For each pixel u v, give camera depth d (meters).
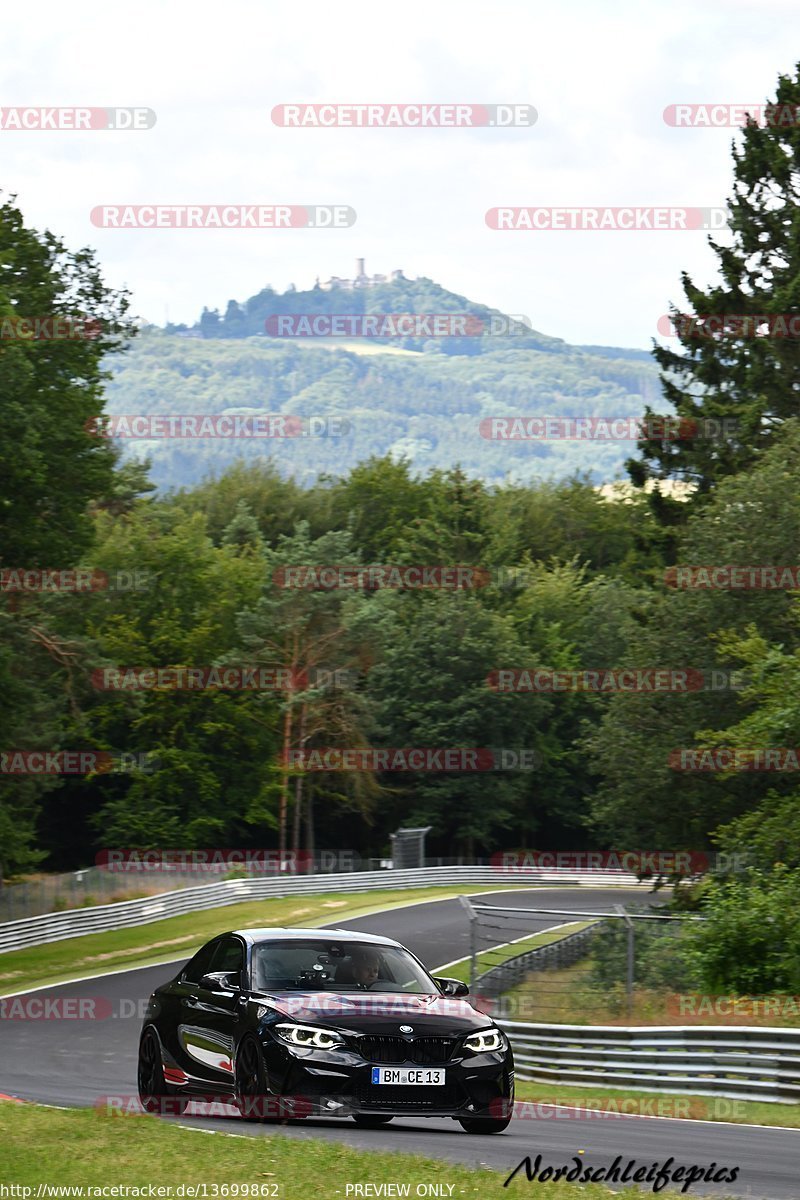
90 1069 33.50
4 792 89.62
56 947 67.94
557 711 139.75
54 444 69.81
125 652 118.75
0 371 62.25
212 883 90.75
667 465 88.94
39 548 70.75
